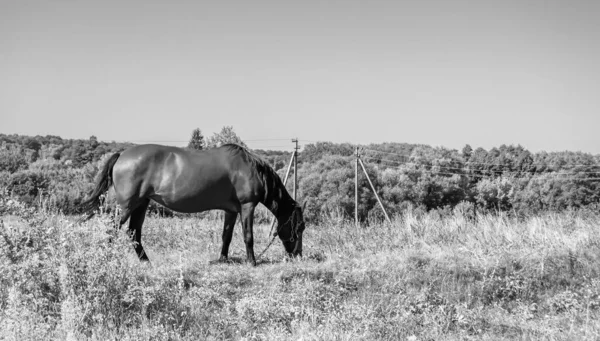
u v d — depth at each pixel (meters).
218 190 10.56
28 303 6.87
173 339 6.77
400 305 8.70
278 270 10.07
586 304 9.12
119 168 10.14
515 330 8.12
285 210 11.37
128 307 7.36
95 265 7.29
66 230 7.65
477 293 9.72
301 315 8.03
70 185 28.91
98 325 6.63
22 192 28.45
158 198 10.34
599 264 10.98
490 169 77.69
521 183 68.88
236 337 7.29
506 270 10.54
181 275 8.27
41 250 7.52
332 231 14.84
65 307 6.48
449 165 72.94
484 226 14.09
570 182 64.44
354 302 8.87
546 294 9.82
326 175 52.62
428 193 60.69
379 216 40.78
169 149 10.48
